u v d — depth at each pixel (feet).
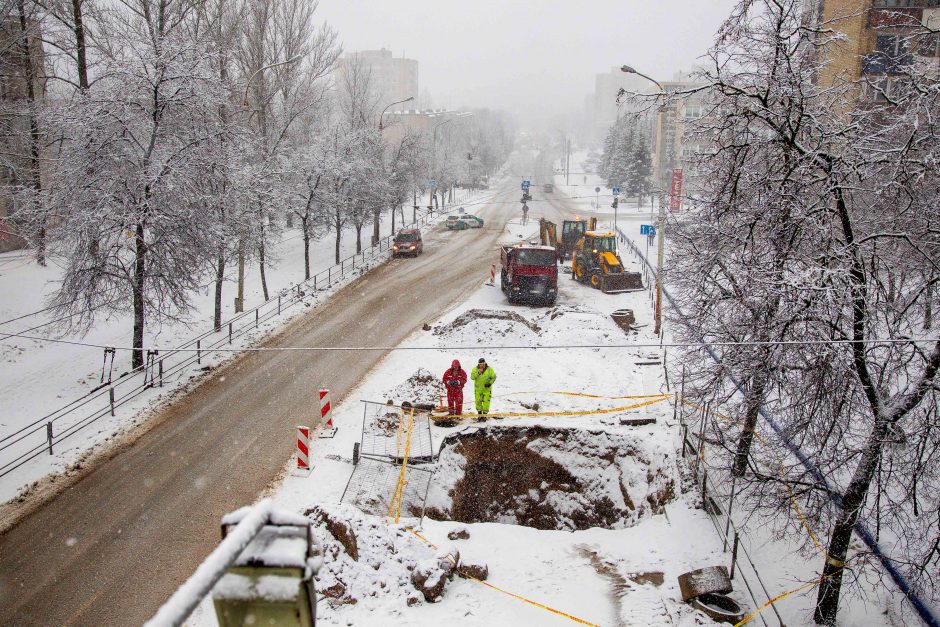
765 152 39.29
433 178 239.50
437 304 107.55
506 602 38.04
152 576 39.22
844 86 38.19
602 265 118.93
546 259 106.01
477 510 55.88
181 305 72.54
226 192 82.38
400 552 40.14
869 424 36.81
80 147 65.72
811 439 36.94
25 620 35.40
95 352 80.23
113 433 58.49
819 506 36.52
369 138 147.74
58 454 54.24
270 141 127.34
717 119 41.65
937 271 33.32
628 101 41.22
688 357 45.24
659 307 87.35
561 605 38.29
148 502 47.42
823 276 32.50
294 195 114.42
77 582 38.63
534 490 57.31
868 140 34.47
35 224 73.92
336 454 54.29
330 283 120.67
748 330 39.83
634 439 56.85
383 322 96.17
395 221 215.31
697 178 45.24
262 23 131.85
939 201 34.19
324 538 38.40
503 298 112.37
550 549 45.09
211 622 34.12
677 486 52.95
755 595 40.40
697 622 37.52
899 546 43.34
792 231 37.27
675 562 43.75
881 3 92.32
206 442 57.00
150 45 69.36
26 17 96.84
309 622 7.05
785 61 37.24
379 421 59.41
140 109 68.28
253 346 83.82
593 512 55.01
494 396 66.54
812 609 39.24
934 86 31.83
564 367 75.61
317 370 75.20
